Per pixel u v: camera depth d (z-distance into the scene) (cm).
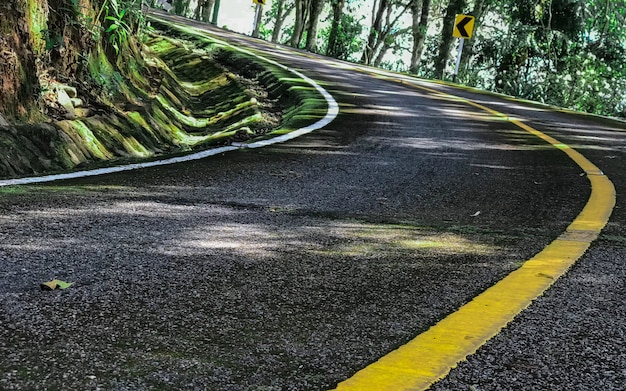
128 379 206
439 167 734
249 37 3222
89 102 934
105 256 337
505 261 373
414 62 4250
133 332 243
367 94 1556
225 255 354
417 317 277
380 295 304
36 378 203
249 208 484
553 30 3131
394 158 778
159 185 554
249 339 244
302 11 5034
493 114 1425
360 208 513
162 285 298
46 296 274
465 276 340
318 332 254
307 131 952
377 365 226
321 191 571
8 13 753
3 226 382
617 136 1192
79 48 982
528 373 225
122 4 1201
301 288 307
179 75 1888
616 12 3272
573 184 664
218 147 799
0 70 718
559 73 2964
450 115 1320
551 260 377
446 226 464
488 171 725
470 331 262
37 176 577
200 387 204
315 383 211
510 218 499
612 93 2650
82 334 238
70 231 382
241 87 1568
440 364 229
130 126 941
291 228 430
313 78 1734
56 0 928
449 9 3556
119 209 450
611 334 266
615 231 461
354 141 891
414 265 357
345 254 372
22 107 752
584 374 226
